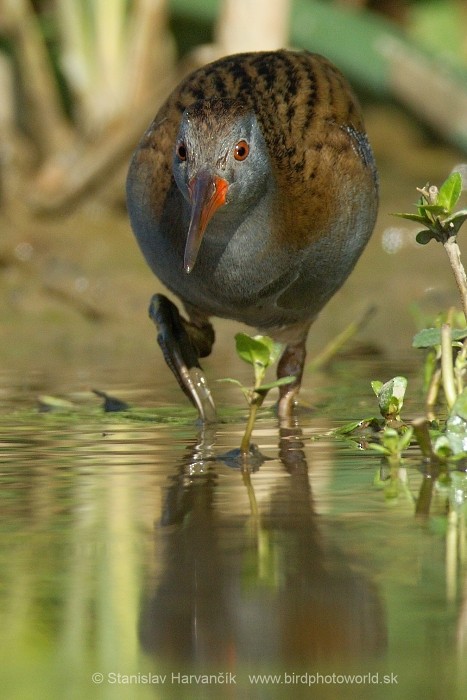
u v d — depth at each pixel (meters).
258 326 9.71
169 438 8.31
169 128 9.21
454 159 19.58
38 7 18.42
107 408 9.51
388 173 19.16
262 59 9.60
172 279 9.39
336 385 10.50
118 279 14.58
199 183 8.39
